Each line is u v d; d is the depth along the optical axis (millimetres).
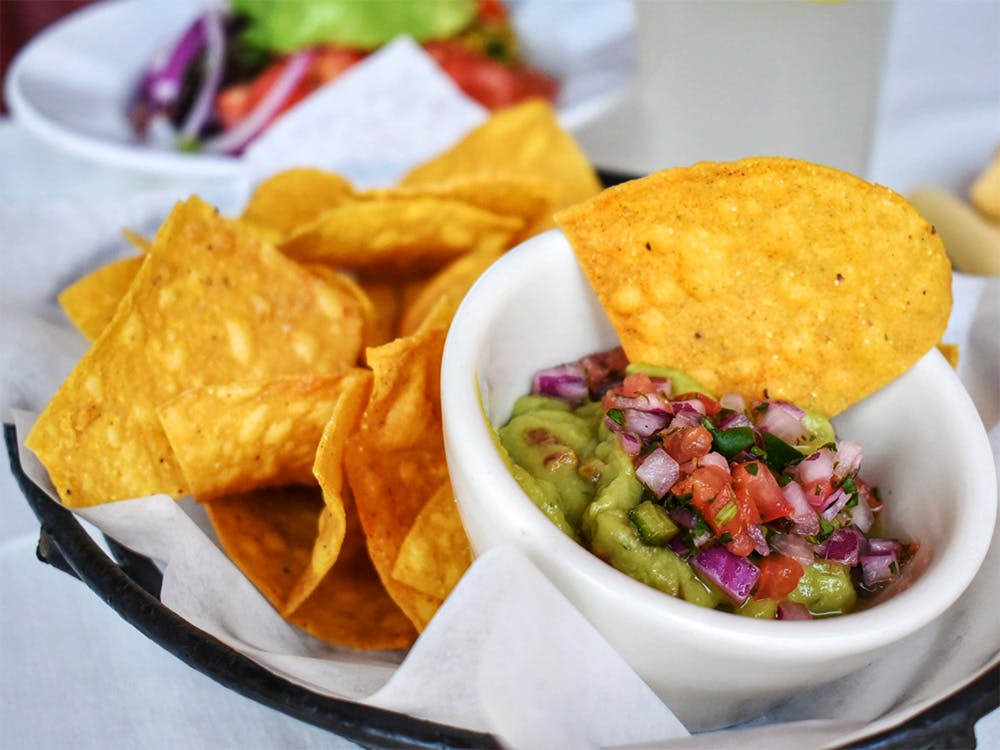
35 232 285
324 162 365
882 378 213
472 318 205
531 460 201
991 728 194
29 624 224
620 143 408
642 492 191
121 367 211
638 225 210
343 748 200
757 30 303
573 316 228
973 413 204
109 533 207
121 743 201
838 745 155
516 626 163
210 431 203
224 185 357
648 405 201
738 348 214
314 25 413
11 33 543
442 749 160
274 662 179
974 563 179
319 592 213
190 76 409
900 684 187
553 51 444
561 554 170
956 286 248
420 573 196
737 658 166
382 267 275
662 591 180
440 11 422
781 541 188
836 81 312
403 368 202
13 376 233
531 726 168
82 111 414
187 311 221
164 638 175
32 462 212
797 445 204
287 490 239
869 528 209
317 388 209
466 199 267
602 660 172
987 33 420
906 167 358
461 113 386
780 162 208
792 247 210
